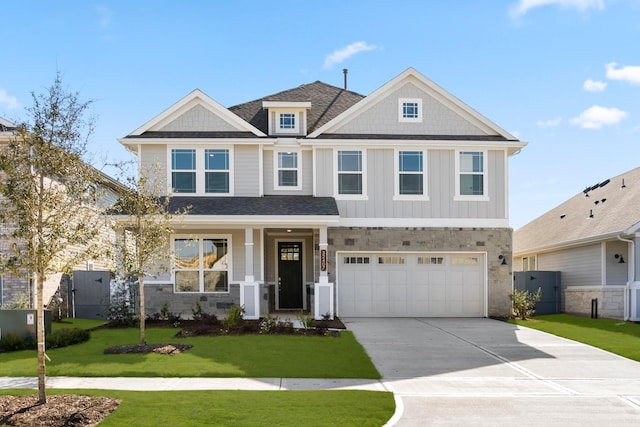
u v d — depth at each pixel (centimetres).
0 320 1369
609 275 2148
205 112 2081
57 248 846
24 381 1027
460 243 2041
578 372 1151
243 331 1570
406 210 2041
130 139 2003
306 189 2086
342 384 1023
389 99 2108
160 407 826
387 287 2038
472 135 2105
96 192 926
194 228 1933
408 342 1482
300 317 1728
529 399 932
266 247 2209
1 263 843
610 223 2169
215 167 2044
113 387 980
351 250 2020
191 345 1369
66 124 884
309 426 753
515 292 2077
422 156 2053
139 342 1421
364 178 2044
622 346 1437
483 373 1136
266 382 1029
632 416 836
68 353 1284
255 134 2067
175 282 1973
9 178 834
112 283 1858
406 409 862
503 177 2064
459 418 818
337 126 2095
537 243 2703
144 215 1478
